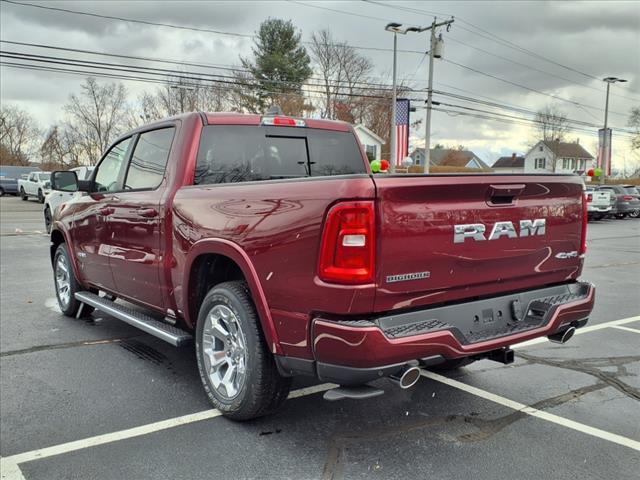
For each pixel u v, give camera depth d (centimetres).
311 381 437
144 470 300
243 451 321
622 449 327
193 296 394
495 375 457
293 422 362
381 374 277
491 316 334
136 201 447
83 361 482
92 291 593
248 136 443
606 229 2239
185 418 366
